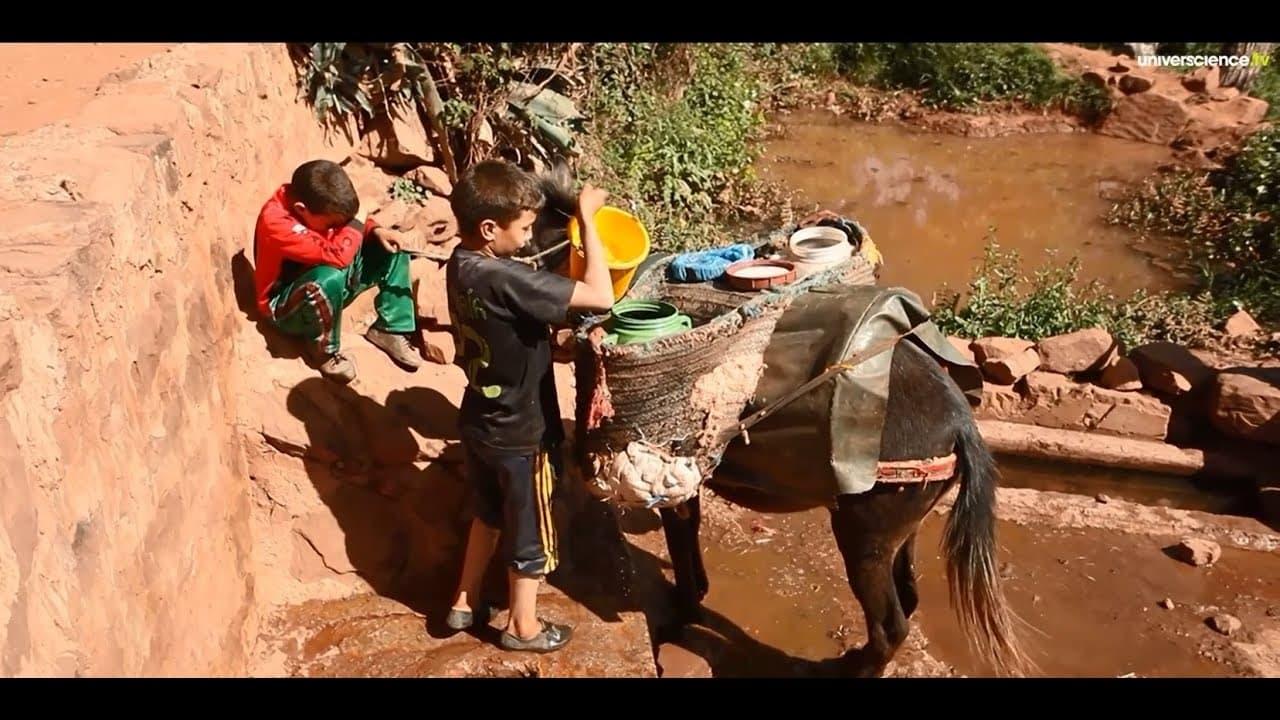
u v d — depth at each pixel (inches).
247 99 183.9
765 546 217.0
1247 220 373.7
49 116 159.9
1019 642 187.2
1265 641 194.1
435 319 196.2
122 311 117.2
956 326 301.1
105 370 110.4
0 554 82.7
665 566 203.9
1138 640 194.4
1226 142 455.2
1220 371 257.8
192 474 138.1
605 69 350.0
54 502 94.3
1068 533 224.8
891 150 475.8
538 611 169.2
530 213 144.6
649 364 144.5
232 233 170.9
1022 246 378.3
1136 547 220.7
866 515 154.3
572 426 205.2
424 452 174.6
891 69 534.3
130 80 164.2
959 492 155.3
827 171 448.5
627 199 328.5
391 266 179.8
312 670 158.6
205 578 138.6
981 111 502.6
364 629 165.8
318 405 171.6
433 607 172.2
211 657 135.6
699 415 147.2
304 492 171.5
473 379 147.2
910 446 149.6
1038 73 503.2
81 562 98.8
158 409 127.4
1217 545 217.2
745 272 157.8
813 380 144.9
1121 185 432.1
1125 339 295.7
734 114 421.1
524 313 139.9
